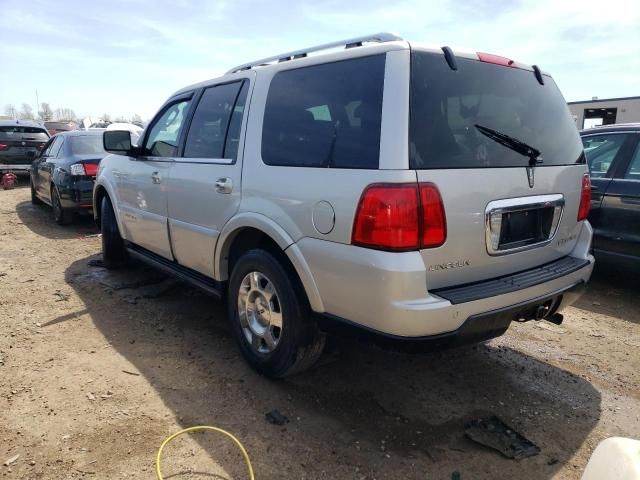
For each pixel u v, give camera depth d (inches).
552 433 108.3
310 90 113.0
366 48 103.2
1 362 134.3
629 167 189.8
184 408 114.3
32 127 536.4
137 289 196.9
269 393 121.5
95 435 104.0
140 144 180.1
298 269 108.7
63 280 207.2
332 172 102.0
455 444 103.8
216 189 133.6
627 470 61.2
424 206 91.6
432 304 91.9
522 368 137.8
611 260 192.9
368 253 93.7
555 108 124.3
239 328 133.1
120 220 197.3
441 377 131.7
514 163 106.9
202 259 145.5
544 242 115.1
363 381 128.4
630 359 144.4
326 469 95.3
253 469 94.7
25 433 104.2
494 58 111.7
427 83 97.5
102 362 135.7
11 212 382.6
